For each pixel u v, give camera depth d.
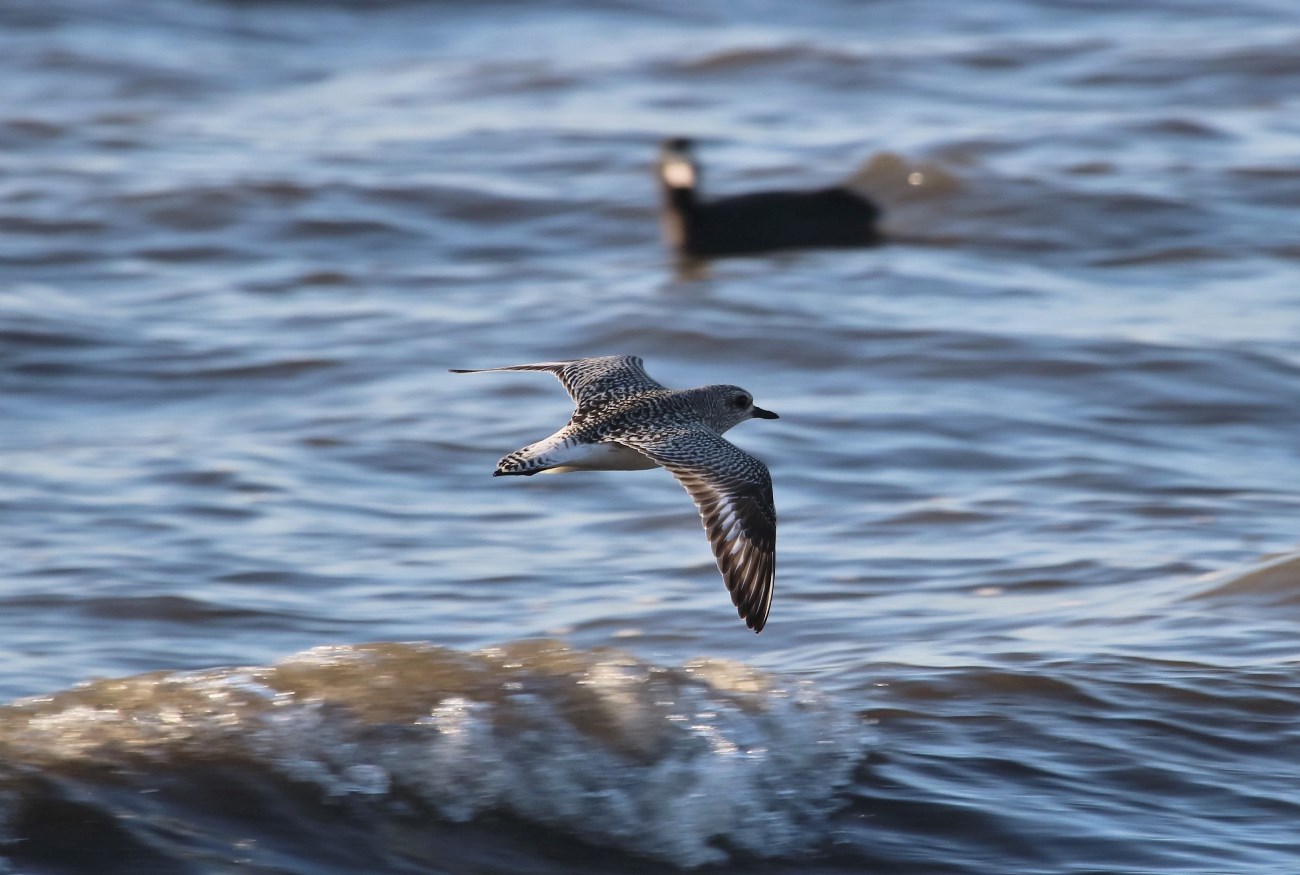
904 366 18.72
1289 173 26.11
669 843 9.14
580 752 9.75
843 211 24.36
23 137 30.08
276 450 16.55
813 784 9.70
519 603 13.09
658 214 25.53
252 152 29.08
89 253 23.61
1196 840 9.20
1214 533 14.27
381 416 17.55
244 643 12.23
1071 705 10.76
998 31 38.53
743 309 20.67
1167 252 23.16
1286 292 21.28
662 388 9.92
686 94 32.84
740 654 11.97
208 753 9.58
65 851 8.73
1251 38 35.41
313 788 9.34
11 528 14.42
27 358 19.20
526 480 15.95
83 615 12.65
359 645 11.06
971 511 14.90
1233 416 17.31
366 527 14.71
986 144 28.42
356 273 22.97
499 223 25.30
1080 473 15.80
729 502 8.56
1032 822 9.37
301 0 43.50
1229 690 10.91
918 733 10.36
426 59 37.34
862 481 15.72
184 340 20.05
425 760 9.59
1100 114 30.36
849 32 38.62
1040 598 12.93
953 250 23.81
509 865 8.91
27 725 9.84
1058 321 20.14
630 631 12.45
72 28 39.56
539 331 20.23
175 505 15.07
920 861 9.02
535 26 40.34
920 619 12.52
